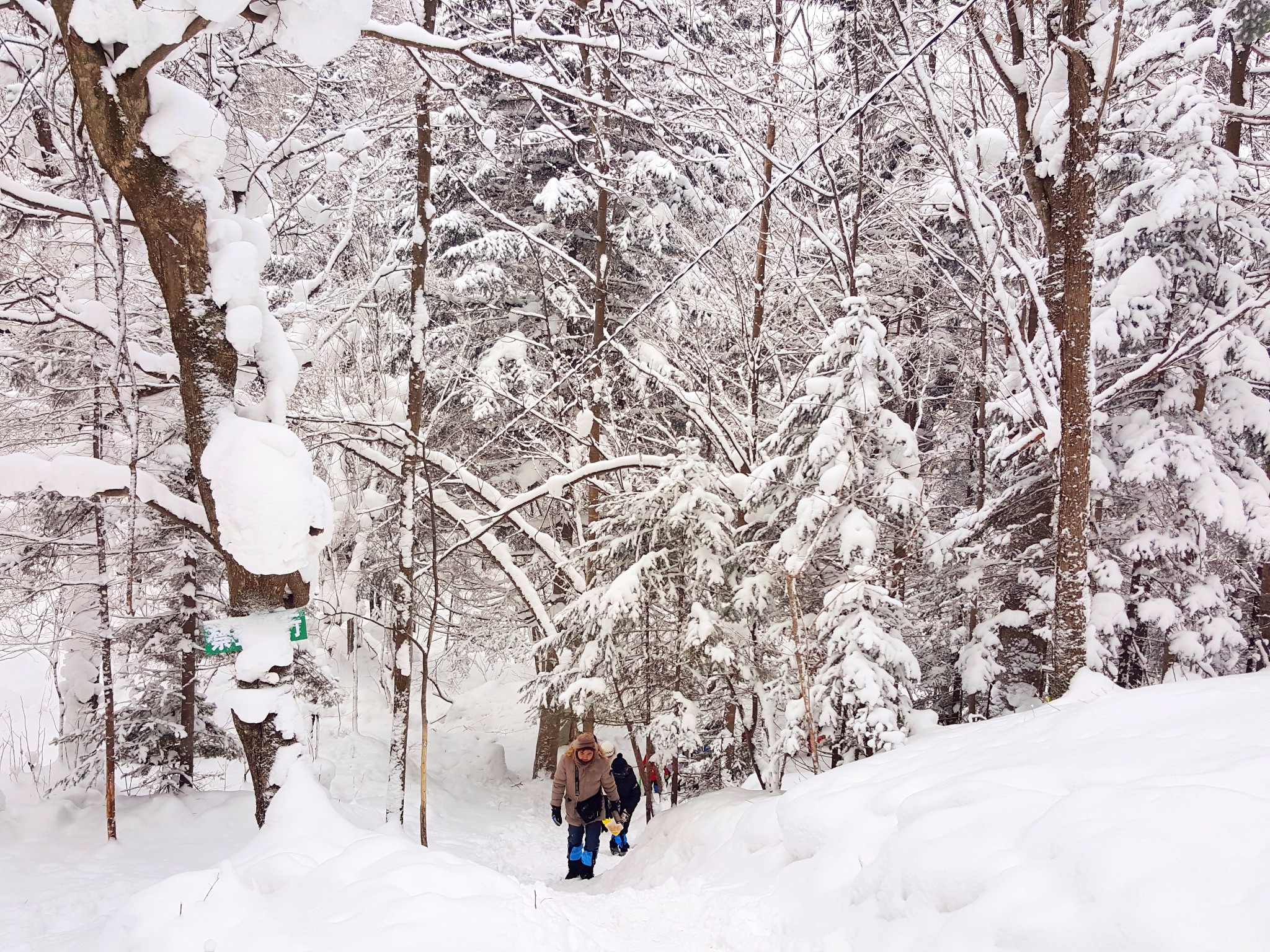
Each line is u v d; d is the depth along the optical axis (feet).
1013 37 27.99
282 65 31.07
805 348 40.32
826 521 23.48
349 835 15.88
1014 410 29.14
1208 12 30.30
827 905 11.94
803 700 21.47
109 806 23.35
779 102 34.63
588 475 38.45
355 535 56.08
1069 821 8.84
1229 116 30.35
